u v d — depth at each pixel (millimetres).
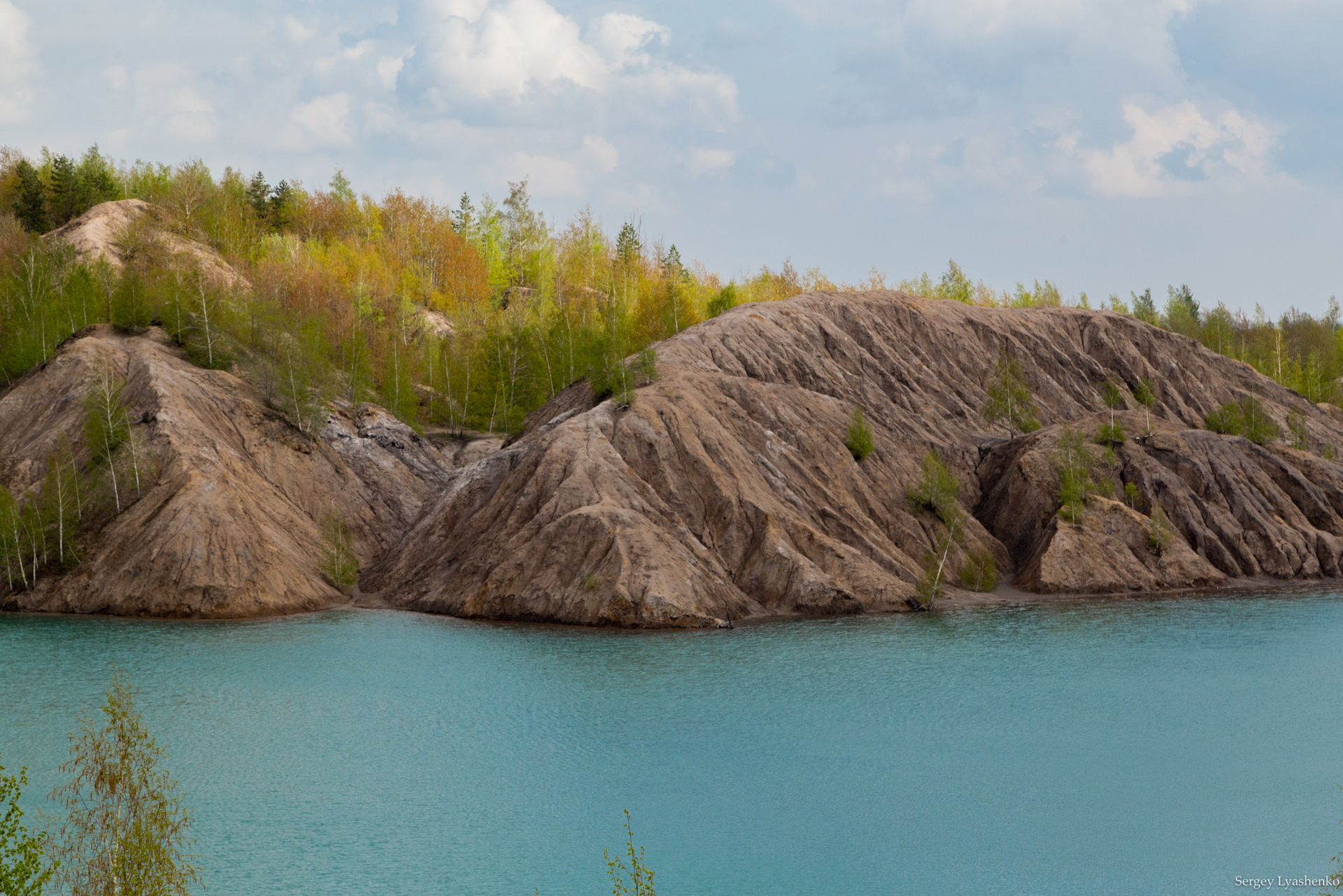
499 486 93000
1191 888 34875
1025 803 42812
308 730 51625
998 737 51531
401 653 67500
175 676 61250
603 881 35000
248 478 93312
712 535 86875
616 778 45469
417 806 42000
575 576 79125
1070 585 93375
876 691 59906
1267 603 88750
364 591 91438
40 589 81500
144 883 23703
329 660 65438
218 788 43594
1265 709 56688
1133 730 52781
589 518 81125
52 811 39156
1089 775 46125
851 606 82812
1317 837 39250
